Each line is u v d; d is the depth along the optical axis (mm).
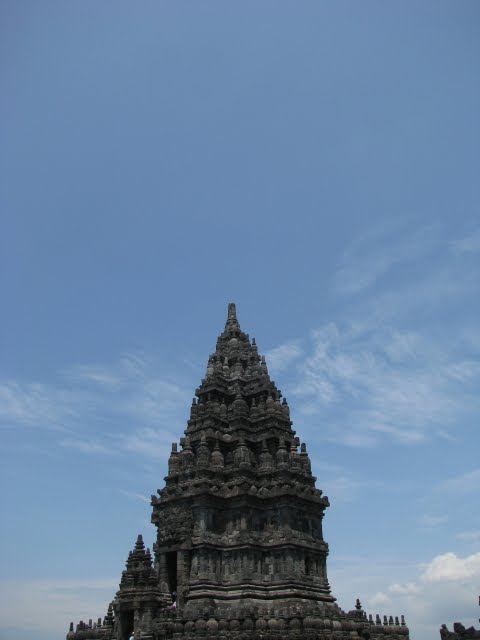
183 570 70000
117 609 66812
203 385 88688
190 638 61219
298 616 64062
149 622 65062
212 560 70938
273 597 69250
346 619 69438
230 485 75812
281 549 71562
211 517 73562
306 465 80875
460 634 57094
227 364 93750
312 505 77312
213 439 81125
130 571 68375
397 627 79938
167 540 72500
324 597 72625
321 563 75375
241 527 72625
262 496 75438
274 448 81875
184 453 80250
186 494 74750
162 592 69750
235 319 100312
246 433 83438
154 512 78438
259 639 61406
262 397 88000
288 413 87188
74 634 76938
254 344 96625
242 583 69188
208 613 64562
